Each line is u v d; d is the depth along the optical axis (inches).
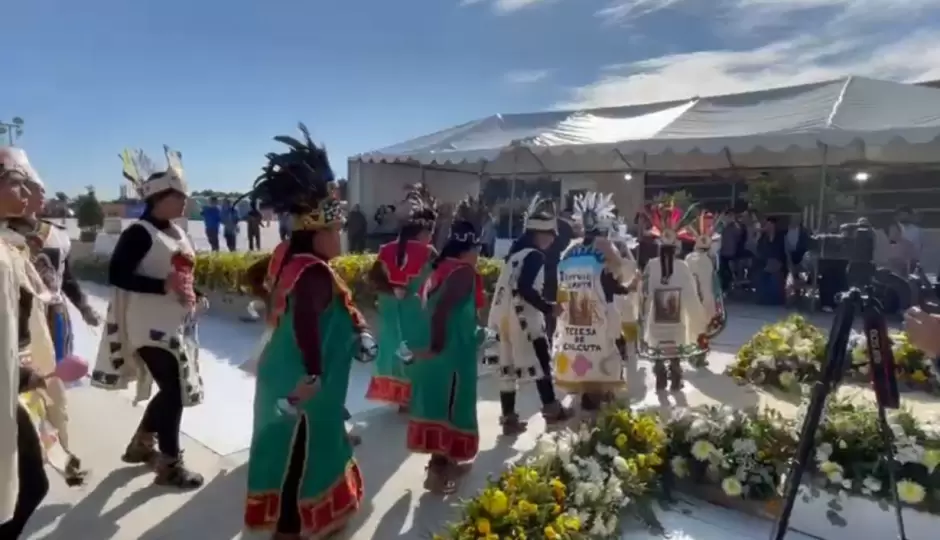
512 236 637.3
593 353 208.2
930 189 519.8
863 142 411.2
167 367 155.4
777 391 246.7
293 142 128.4
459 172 710.5
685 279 241.0
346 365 130.4
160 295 153.3
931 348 101.6
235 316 394.3
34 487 111.7
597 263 207.6
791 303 466.0
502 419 201.3
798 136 413.1
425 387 157.9
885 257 385.7
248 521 126.0
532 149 514.0
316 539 126.4
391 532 141.1
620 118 586.6
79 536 136.3
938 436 152.7
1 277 98.3
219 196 697.6
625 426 166.2
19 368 107.4
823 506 143.3
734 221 505.4
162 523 142.5
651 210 260.2
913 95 456.8
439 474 159.8
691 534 140.8
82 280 561.3
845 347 111.2
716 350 323.3
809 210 572.1
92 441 186.4
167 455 158.4
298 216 127.9
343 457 130.7
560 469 149.0
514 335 198.8
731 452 155.5
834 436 152.2
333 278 127.7
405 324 208.4
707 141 446.0
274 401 124.4
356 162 645.9
